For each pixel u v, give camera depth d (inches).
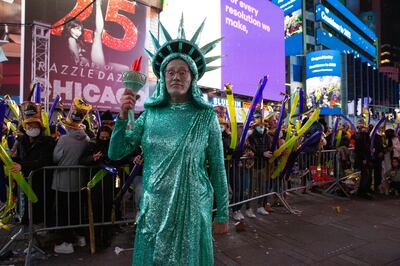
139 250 64.1
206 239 64.9
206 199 66.4
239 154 193.6
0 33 451.8
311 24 1728.6
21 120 163.0
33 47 436.1
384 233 177.9
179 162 63.5
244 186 205.6
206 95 713.6
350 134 354.6
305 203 248.5
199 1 692.7
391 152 292.0
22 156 155.1
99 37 533.6
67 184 151.8
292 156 228.1
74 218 156.7
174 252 60.5
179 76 65.7
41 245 154.9
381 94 2199.8
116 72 550.3
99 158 151.1
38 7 474.6
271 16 969.5
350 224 194.5
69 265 134.7
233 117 185.6
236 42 816.9
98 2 532.4
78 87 508.1
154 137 65.6
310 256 145.3
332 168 283.6
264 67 928.9
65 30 497.7
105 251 150.5
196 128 66.2
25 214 158.9
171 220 61.4
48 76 445.7
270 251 150.8
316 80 1473.9
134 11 573.0
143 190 66.8
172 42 69.4
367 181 267.3
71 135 156.4
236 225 181.5
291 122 243.3
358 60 1807.3
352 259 142.3
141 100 551.8
